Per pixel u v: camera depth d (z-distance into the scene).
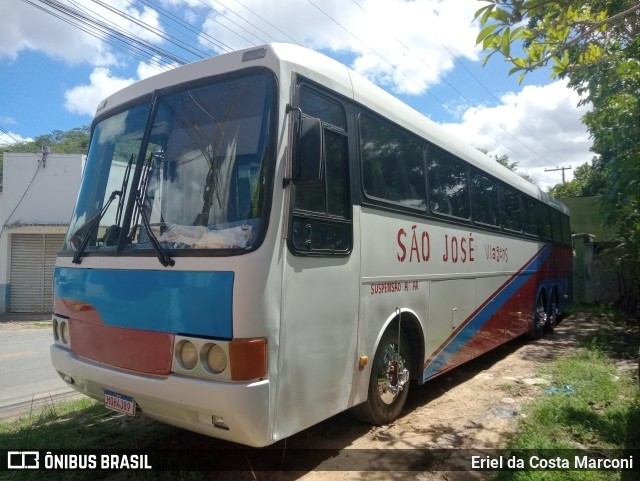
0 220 17.92
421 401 6.04
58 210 17.78
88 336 3.98
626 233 11.22
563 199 20.31
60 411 5.64
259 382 3.17
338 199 4.11
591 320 13.62
